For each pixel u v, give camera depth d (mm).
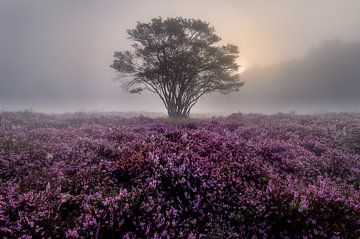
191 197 6449
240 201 6324
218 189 6594
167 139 9961
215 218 6008
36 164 8422
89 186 7035
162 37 26188
